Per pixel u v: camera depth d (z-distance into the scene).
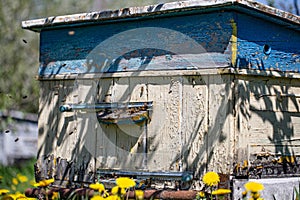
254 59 3.78
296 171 4.09
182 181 3.78
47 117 4.50
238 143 3.64
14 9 13.30
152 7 3.83
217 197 3.61
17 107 13.45
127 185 3.01
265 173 3.83
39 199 4.36
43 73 4.52
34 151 13.23
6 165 10.67
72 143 4.34
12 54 13.28
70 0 13.69
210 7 3.60
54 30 4.47
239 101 3.65
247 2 3.57
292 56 4.12
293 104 4.10
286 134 4.02
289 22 3.96
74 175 4.30
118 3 13.52
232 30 3.61
